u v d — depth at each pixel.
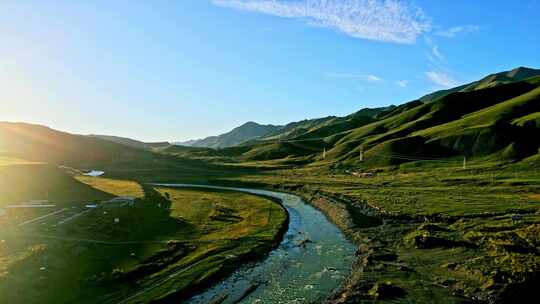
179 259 57.91
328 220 89.50
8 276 45.72
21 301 41.44
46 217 75.38
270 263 58.72
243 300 45.62
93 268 51.91
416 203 94.00
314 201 113.62
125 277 49.25
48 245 58.03
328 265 57.34
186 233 73.19
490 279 45.53
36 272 48.34
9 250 55.28
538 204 86.44
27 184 106.56
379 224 78.62
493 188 113.94
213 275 52.00
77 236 64.69
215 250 62.16
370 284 47.78
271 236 72.06
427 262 54.84
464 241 61.28
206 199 114.19
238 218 88.50
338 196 112.94
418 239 63.38
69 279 47.97
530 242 57.03
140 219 82.00
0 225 68.19
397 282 48.25
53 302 42.06
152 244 63.97
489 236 61.03
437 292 44.91
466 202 92.19
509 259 50.62
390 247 63.41
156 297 44.72
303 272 54.69
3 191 97.19
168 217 86.62
